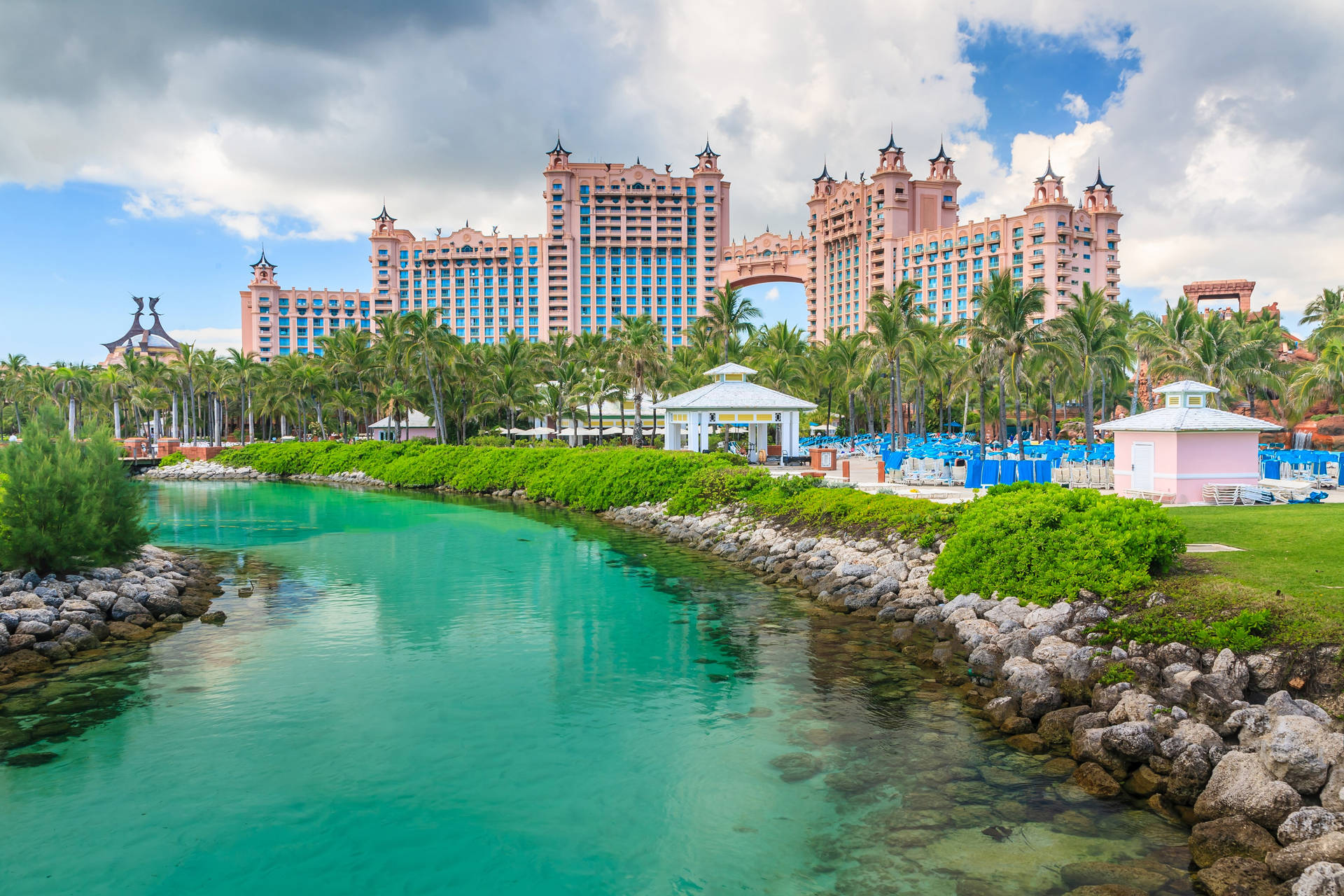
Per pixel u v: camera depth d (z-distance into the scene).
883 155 179.12
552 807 10.28
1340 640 10.92
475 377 80.75
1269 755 9.10
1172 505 25.27
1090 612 14.28
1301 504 24.72
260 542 33.62
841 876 8.53
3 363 116.06
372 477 69.88
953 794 10.16
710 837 9.45
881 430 105.19
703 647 17.09
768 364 82.31
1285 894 7.47
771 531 29.23
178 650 17.30
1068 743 11.44
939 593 18.62
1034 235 157.12
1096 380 59.00
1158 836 9.05
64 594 19.31
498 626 19.09
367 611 20.75
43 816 10.13
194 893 8.57
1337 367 48.22
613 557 28.83
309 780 11.09
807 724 12.62
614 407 90.06
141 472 81.25
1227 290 133.12
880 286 179.50
